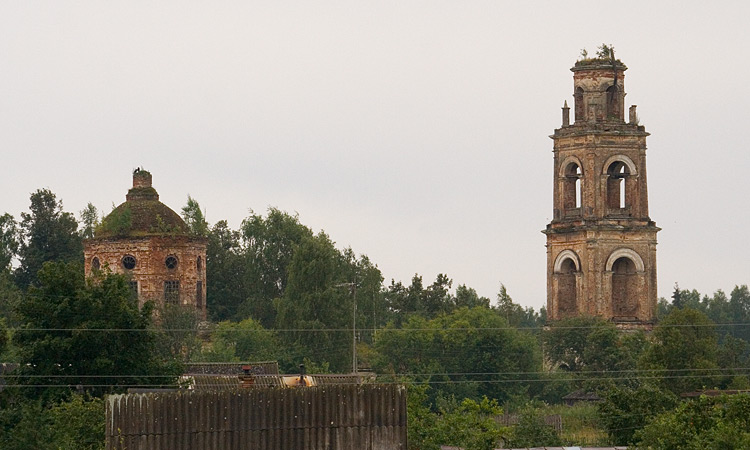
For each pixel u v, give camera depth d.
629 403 144.00
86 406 121.62
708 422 112.25
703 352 196.00
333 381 135.12
